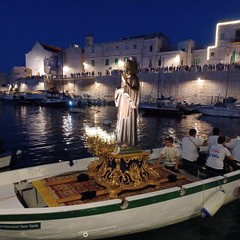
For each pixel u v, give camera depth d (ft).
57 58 231.30
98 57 209.15
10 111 136.77
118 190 19.45
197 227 20.51
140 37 195.21
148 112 117.91
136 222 18.03
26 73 252.83
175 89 153.48
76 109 127.44
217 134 29.01
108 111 134.51
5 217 15.40
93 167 23.00
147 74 164.25
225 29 156.35
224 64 139.44
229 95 135.03
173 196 18.97
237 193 23.95
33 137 64.80
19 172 22.31
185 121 98.94
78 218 16.24
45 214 15.67
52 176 23.66
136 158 20.72
